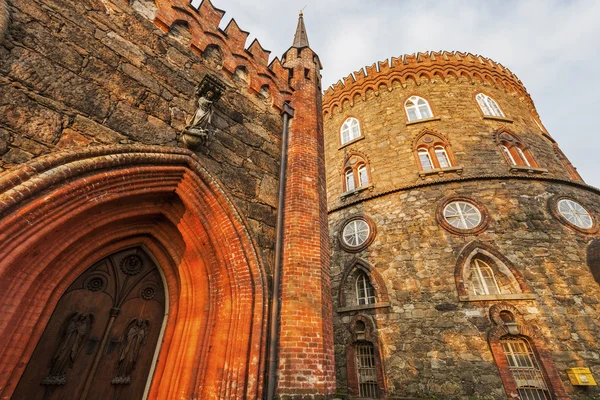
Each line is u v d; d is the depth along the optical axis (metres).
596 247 9.05
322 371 4.53
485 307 8.84
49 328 3.83
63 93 3.97
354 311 11.06
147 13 5.66
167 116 5.06
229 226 4.94
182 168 4.76
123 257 4.88
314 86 8.94
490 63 17.05
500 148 12.90
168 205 5.01
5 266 2.94
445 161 13.14
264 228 5.68
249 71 7.19
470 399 7.75
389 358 9.36
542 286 8.79
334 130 17.81
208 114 5.30
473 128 13.70
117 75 4.68
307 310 4.98
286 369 4.32
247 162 6.09
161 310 4.99
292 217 5.97
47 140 3.60
